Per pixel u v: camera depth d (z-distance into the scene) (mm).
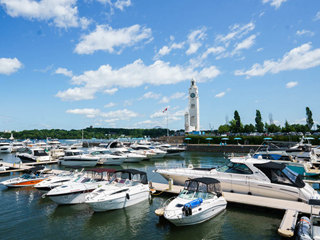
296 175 15734
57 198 15766
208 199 13078
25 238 11711
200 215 12211
